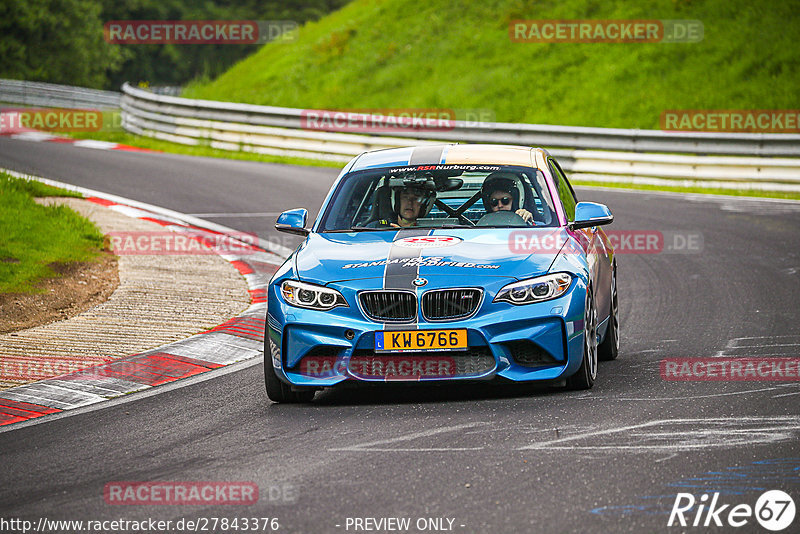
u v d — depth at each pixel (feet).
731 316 105.60
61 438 68.18
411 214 83.97
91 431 69.77
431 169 87.10
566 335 72.33
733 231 165.99
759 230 166.30
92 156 264.93
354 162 91.91
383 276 73.41
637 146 242.58
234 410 74.33
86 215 173.47
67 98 414.41
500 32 362.94
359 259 75.92
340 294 73.10
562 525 46.93
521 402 72.02
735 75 294.66
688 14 333.01
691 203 199.93
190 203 198.08
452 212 83.76
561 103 309.01
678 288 124.26
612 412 67.87
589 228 90.33
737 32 314.96
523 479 53.88
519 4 376.48
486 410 70.03
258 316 109.50
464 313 71.87
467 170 86.53
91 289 122.72
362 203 85.56
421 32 386.32
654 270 137.80
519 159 88.99
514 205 84.23
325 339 72.69
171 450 63.93
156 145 311.68
